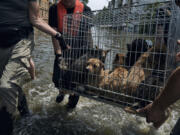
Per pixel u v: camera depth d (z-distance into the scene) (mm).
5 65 1873
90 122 2674
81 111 2996
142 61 2236
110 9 2271
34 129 2377
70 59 2693
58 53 2787
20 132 2275
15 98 1966
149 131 2520
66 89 2580
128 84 2141
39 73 4430
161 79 1916
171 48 1832
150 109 1369
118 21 2270
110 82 2268
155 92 1847
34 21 2098
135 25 2117
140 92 1984
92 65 2361
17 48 1968
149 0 2500
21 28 1939
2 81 1851
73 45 2660
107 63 2811
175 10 1754
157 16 1852
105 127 2562
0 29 1771
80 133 2377
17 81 1987
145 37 2096
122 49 2721
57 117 2734
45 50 7270
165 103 1233
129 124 2680
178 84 1118
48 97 3340
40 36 12016
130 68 2404
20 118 2594
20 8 1887
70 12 2859
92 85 2395
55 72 2771
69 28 2646
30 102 3070
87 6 3150
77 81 2459
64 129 2438
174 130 1293
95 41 2691
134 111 1811
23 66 2064
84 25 2709
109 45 2637
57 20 2867
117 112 3033
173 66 2045
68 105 3039
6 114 1858
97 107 3184
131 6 2035
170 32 1677
